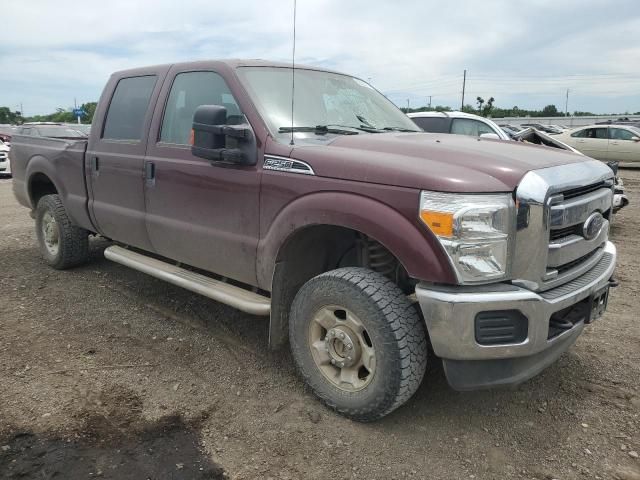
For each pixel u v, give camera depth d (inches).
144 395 130.3
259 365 146.2
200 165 145.9
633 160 746.8
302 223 121.3
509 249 105.0
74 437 113.0
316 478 103.3
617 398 132.1
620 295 208.2
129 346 156.3
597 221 122.0
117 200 179.2
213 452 109.9
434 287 105.7
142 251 190.1
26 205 240.2
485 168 108.8
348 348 117.3
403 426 120.0
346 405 119.3
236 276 144.2
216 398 129.9
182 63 162.7
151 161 161.8
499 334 104.6
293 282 134.7
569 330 115.4
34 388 131.6
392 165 110.1
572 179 113.7
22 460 105.5
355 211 111.6
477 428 120.0
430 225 103.0
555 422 122.3
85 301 190.4
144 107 171.5
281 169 127.0
